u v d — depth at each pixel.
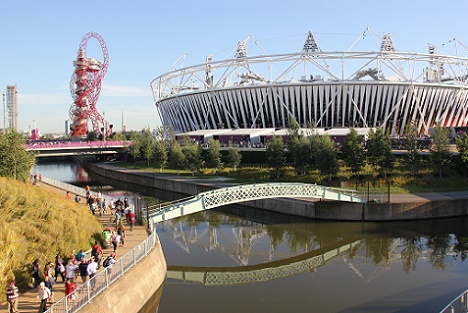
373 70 111.81
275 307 25.28
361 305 25.50
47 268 19.84
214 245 39.81
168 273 32.09
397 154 66.69
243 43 126.00
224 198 40.41
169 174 80.75
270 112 104.56
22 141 48.53
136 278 23.09
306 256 36.50
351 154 57.97
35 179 57.12
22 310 18.09
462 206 47.88
